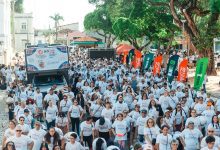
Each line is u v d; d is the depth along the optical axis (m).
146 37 50.31
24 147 10.14
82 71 28.23
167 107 14.29
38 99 17.66
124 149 12.11
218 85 30.36
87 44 62.00
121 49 46.38
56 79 24.33
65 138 10.30
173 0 33.12
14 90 19.02
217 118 11.92
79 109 14.69
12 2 70.69
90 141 12.06
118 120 11.94
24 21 78.62
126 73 25.11
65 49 24.73
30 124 12.86
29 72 24.02
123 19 42.88
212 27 33.72
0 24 48.81
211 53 35.66
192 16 35.06
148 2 35.88
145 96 15.27
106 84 20.84
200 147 10.69
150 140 11.07
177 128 13.59
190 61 44.66
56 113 14.38
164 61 41.53
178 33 48.50
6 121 18.98
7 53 50.59
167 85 19.25
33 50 24.08
